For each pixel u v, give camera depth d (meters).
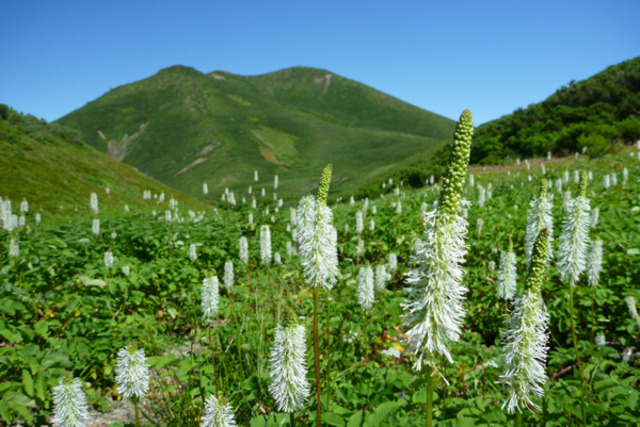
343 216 16.06
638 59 46.59
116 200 41.06
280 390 2.95
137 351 3.41
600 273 6.12
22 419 4.32
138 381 3.39
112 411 4.89
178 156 168.62
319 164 145.25
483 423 3.04
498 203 14.56
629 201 10.79
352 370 4.36
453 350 4.80
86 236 11.01
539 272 2.37
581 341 4.68
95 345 5.38
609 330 5.21
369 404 3.71
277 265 9.09
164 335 6.31
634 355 4.61
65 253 8.08
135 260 8.73
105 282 7.00
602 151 28.72
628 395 3.10
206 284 4.37
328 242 3.40
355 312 5.99
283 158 157.88
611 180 14.23
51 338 5.11
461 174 2.09
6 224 9.81
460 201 2.13
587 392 3.44
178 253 10.19
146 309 7.02
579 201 4.09
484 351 4.62
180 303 7.69
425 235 2.22
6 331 4.53
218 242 11.09
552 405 3.23
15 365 4.13
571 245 4.10
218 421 2.71
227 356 4.71
